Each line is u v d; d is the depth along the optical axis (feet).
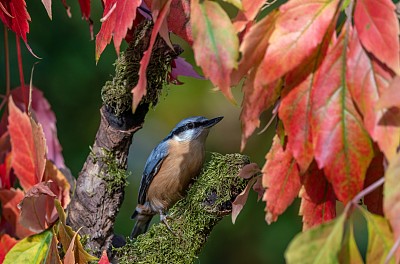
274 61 11.13
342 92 11.09
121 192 18.99
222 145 43.01
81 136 37.81
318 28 11.18
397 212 9.84
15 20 16.97
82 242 18.80
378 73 10.88
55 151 21.79
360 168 11.03
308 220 12.44
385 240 10.43
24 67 36.35
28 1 36.68
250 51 11.35
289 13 11.25
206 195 18.85
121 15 13.09
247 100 11.76
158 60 17.43
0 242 19.49
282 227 39.58
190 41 13.67
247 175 15.60
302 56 11.11
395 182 9.92
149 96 17.80
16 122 18.84
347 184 11.06
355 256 10.46
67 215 19.08
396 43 10.71
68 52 37.17
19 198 20.16
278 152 12.29
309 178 12.34
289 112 11.51
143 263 18.92
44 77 36.76
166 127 44.01
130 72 17.56
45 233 17.20
